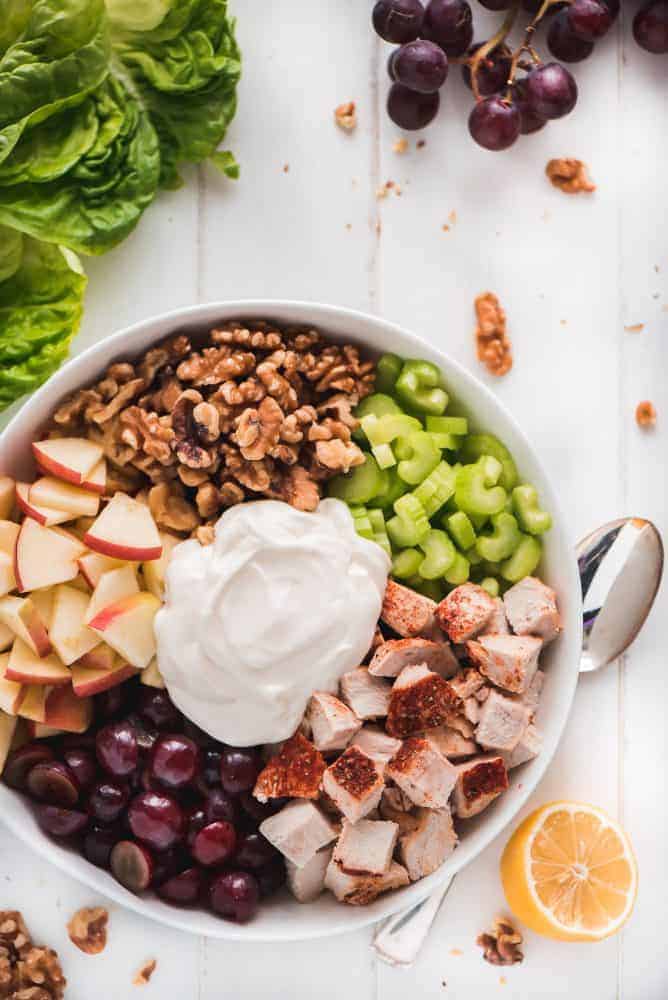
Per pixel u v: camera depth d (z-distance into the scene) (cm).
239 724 92
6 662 93
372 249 101
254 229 100
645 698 101
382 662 92
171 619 92
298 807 92
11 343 96
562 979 100
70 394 93
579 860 97
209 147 98
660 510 101
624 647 99
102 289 100
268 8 100
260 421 93
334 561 92
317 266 100
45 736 94
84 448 93
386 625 95
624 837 98
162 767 92
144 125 97
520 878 97
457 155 101
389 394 96
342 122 100
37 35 94
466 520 94
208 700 92
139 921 100
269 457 93
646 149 102
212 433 92
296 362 94
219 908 93
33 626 92
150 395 94
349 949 100
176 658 92
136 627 92
